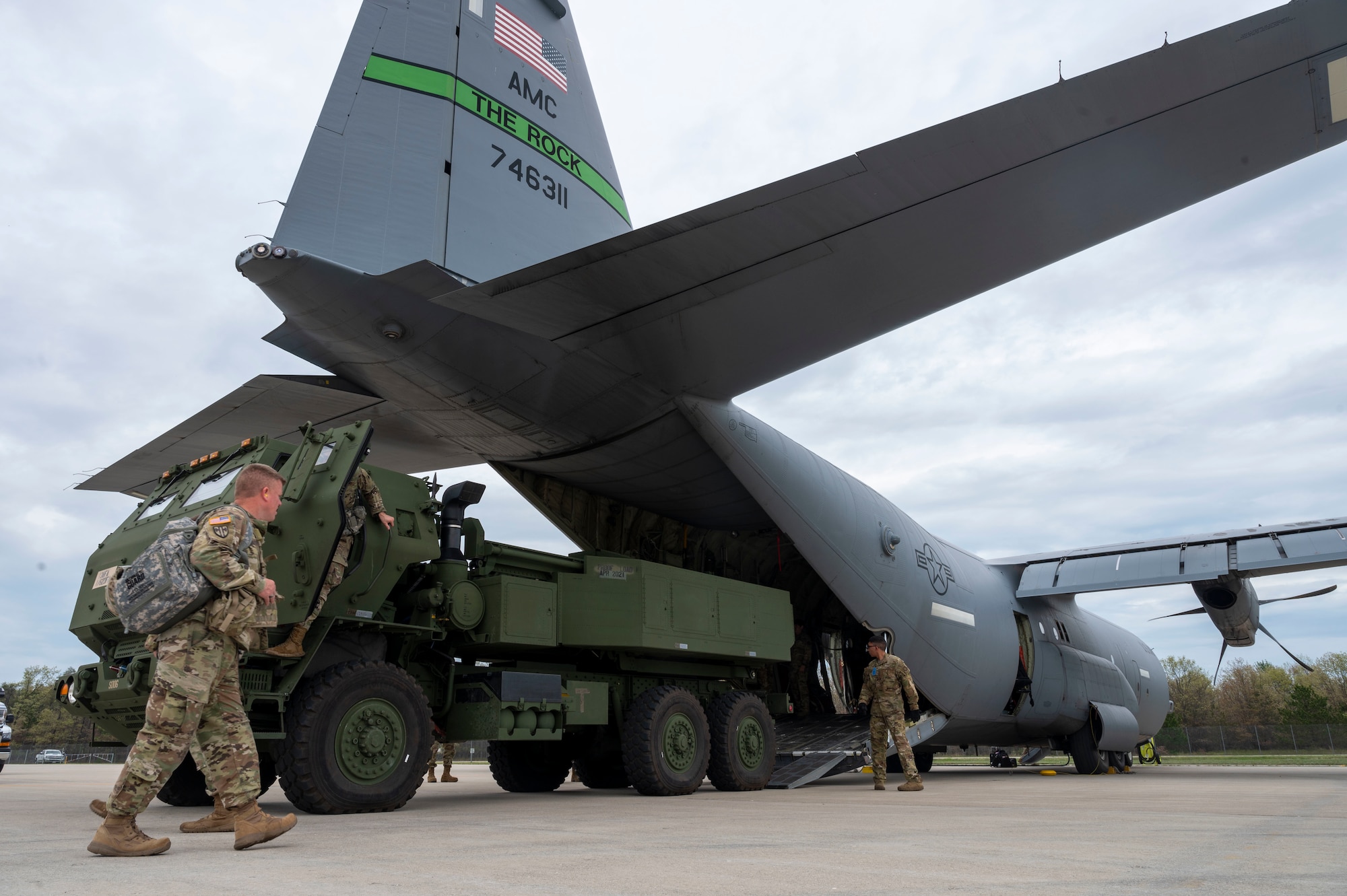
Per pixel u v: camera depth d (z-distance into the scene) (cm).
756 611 791
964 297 611
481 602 612
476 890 216
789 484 833
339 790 474
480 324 612
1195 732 4094
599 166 760
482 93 643
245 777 304
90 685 509
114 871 246
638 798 657
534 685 606
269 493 330
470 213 615
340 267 540
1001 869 260
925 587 972
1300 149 515
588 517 936
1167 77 440
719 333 614
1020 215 520
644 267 507
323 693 477
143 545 520
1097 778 1116
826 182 458
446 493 612
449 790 835
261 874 241
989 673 1055
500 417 734
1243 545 1154
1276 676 6600
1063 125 456
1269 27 430
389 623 550
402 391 675
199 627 296
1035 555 1286
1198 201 555
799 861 279
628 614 674
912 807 550
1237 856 293
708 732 710
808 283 553
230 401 678
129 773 280
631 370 686
